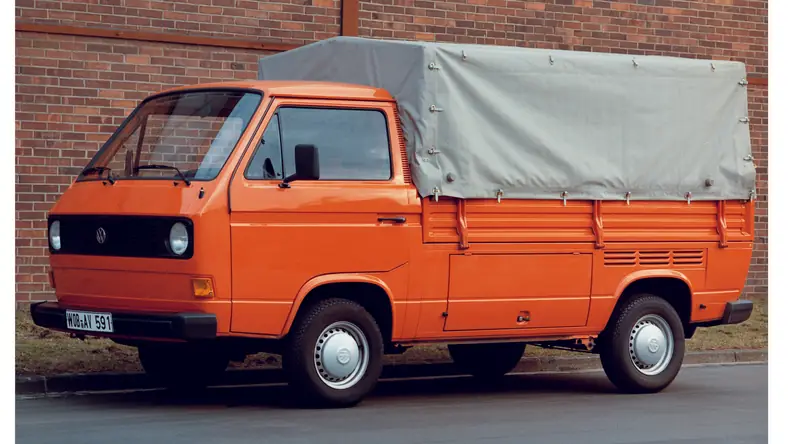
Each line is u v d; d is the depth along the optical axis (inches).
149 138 366.0
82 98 536.1
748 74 713.0
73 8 533.6
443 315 378.3
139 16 545.6
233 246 336.8
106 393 391.2
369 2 595.5
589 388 436.8
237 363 435.5
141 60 546.9
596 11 659.4
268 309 343.0
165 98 378.9
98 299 357.7
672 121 427.5
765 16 716.7
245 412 349.1
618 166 413.7
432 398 398.0
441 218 377.4
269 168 347.9
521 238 391.5
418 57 374.6
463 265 380.2
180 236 333.7
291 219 347.3
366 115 370.3
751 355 534.9
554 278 399.9
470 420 345.7
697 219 435.5
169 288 337.7
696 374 483.8
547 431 329.1
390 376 454.0
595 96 409.4
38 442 293.3
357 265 359.3
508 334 395.2
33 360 412.5
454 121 377.7
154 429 314.3
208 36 560.1
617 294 413.7
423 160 372.2
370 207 361.7
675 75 428.8
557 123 401.1
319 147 358.9
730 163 441.7
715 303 440.8
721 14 700.7
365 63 395.5
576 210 406.6
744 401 403.2
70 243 364.5
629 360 418.9
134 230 344.2
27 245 527.5
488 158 384.5
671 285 435.5
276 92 355.9
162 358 399.9
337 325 358.6
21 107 525.0
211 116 359.3
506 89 391.2
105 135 541.0
